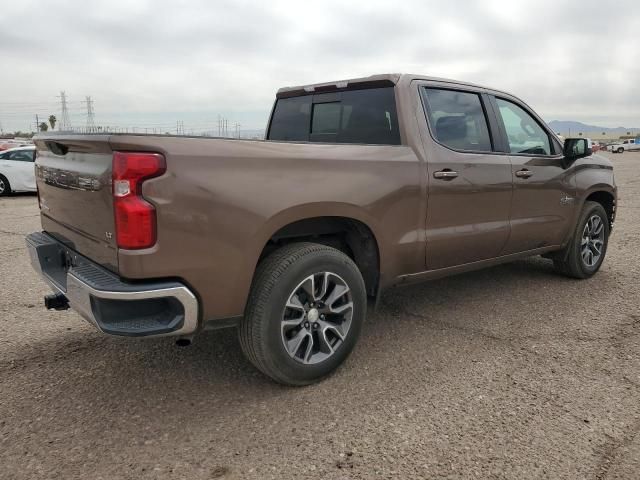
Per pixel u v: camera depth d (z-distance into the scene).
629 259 6.41
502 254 4.50
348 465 2.41
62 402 2.99
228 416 2.84
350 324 3.26
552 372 3.33
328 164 3.12
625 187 16.59
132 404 2.97
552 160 4.83
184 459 2.46
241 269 2.77
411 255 3.67
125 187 2.43
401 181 3.49
